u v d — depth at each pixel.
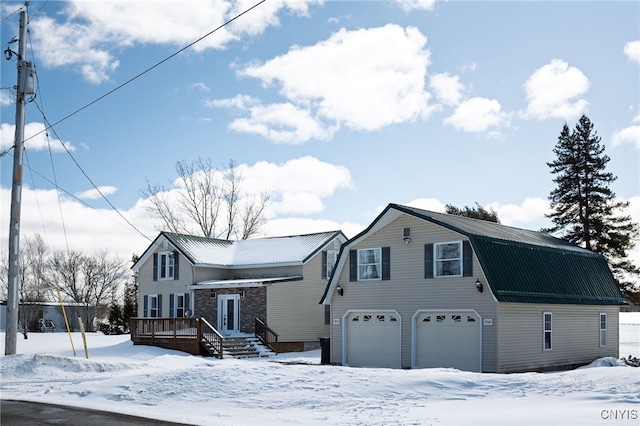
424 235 28.78
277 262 42.03
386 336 29.75
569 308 30.23
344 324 31.20
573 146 57.41
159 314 45.03
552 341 28.92
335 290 31.84
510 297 26.41
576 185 57.12
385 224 30.17
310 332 41.12
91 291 74.44
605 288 32.94
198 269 43.59
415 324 28.72
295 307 40.31
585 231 55.72
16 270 25.39
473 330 26.86
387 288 29.81
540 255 29.72
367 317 30.59
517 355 26.81
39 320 64.12
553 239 35.78
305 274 41.31
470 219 32.94
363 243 31.03
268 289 38.94
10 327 25.12
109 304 74.75
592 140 57.03
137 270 47.34
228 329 40.78
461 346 27.17
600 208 56.00
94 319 72.25
